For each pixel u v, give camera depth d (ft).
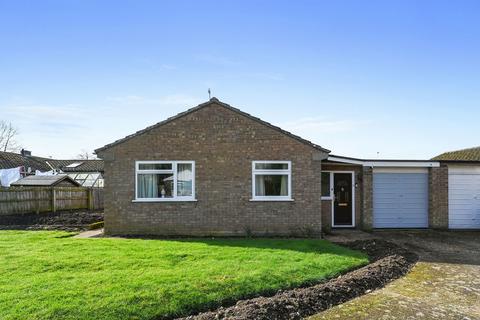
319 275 29.78
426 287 29.27
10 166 130.41
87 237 48.26
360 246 42.70
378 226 60.70
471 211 61.21
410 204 61.05
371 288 28.89
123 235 50.03
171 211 50.78
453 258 39.37
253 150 51.16
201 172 50.96
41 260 32.04
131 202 50.70
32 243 41.50
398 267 33.81
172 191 50.98
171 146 51.08
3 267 29.99
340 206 60.34
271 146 51.29
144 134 51.11
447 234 56.34
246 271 29.27
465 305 25.59
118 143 50.78
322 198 59.31
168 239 46.57
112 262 31.65
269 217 50.90
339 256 35.76
